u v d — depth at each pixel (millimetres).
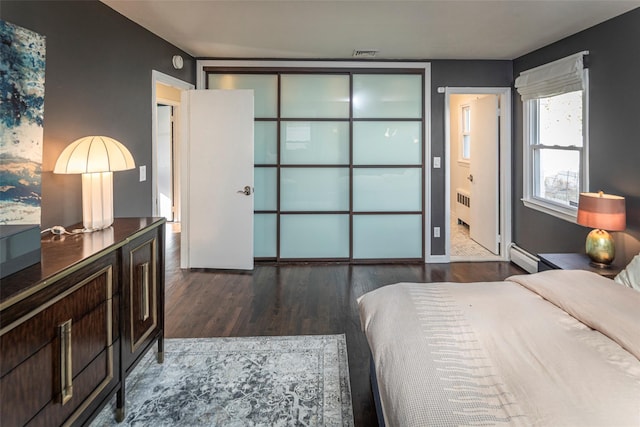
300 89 4602
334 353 2592
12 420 1242
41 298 1362
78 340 1576
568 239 3686
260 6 2920
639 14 2828
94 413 1687
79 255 1638
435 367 1347
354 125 4652
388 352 1543
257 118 4605
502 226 4859
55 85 2318
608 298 1769
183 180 4434
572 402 1106
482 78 4605
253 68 4512
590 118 3330
